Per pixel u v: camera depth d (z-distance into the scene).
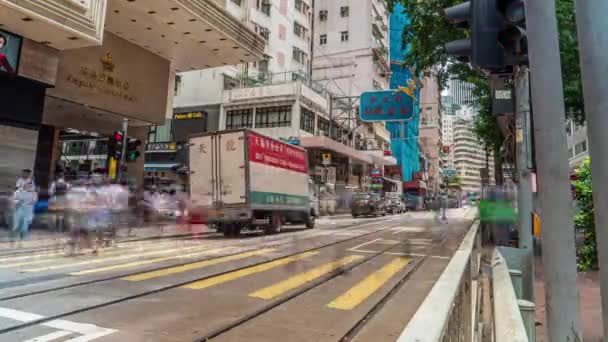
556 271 1.83
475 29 2.50
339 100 34.59
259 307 4.79
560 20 7.33
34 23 10.12
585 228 5.60
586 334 3.98
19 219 10.73
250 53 17.16
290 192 15.07
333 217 28.14
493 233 11.84
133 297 5.09
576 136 28.75
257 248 10.02
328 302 5.12
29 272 6.51
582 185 5.52
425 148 76.94
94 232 9.94
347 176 36.00
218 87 28.94
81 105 14.56
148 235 13.04
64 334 3.72
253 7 29.16
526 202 4.88
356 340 3.84
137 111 16.47
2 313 4.31
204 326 4.07
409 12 11.70
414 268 7.65
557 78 1.88
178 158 28.17
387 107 21.05
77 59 13.87
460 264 2.54
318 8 42.97
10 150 11.32
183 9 13.21
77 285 5.64
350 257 8.86
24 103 11.52
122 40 15.66
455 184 66.62
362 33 40.66
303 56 35.44
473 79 13.55
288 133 26.80
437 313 1.40
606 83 1.38
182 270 6.93
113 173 13.58
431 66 12.95
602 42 1.39
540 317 4.74
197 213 12.87
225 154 12.60
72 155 31.83
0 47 10.40
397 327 4.24
